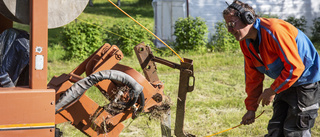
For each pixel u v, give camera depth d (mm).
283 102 3451
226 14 3053
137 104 3439
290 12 15898
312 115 3273
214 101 6695
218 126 5340
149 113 3646
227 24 3070
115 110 3336
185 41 13492
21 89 2590
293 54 2902
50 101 2617
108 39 13844
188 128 5242
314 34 16078
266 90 3127
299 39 2990
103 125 3334
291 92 3270
